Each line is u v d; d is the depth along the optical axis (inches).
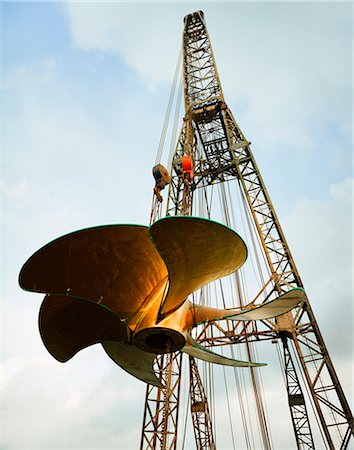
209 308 649.6
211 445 1294.3
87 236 524.7
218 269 599.8
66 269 543.2
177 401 1055.6
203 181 1387.8
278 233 1120.2
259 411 923.4
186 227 500.1
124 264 573.6
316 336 964.6
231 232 527.2
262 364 691.4
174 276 550.0
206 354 666.2
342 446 818.8
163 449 959.0
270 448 865.5
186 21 1830.7
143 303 608.4
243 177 1267.2
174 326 576.4
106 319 588.7
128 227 539.5
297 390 1177.4
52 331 617.6
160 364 1102.4
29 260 516.1
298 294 595.5
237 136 1371.8
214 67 1577.3
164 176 749.3
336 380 886.4
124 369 716.7
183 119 1427.2
